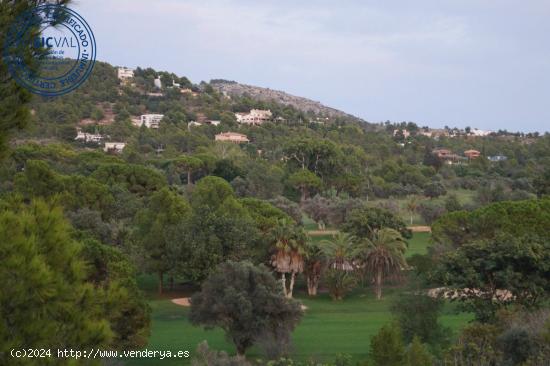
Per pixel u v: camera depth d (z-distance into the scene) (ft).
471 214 183.21
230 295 106.63
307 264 195.62
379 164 535.60
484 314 113.80
